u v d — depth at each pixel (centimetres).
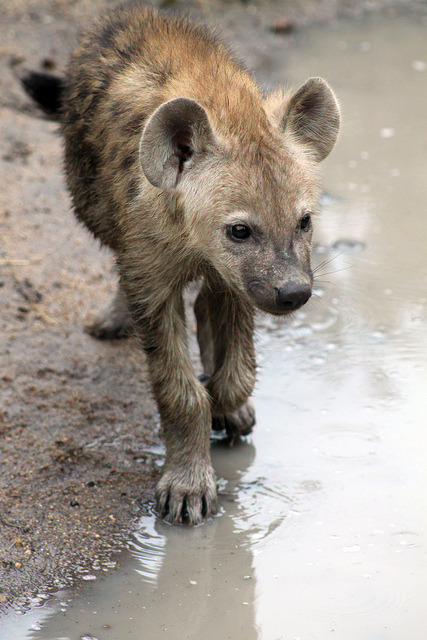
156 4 1733
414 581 657
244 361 767
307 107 681
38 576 657
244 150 638
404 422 853
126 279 726
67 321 963
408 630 613
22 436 798
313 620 623
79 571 666
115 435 822
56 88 1429
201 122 631
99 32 848
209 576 666
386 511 734
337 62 1717
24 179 1186
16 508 718
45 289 1003
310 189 656
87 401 857
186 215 660
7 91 1373
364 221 1218
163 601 641
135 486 762
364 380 921
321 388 908
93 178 797
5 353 894
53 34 1538
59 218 1128
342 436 834
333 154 1395
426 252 1155
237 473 786
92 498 742
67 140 857
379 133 1455
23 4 1614
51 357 905
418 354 966
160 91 701
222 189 635
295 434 839
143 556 686
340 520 725
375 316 1034
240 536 709
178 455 739
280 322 1025
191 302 1049
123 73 758
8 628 609
